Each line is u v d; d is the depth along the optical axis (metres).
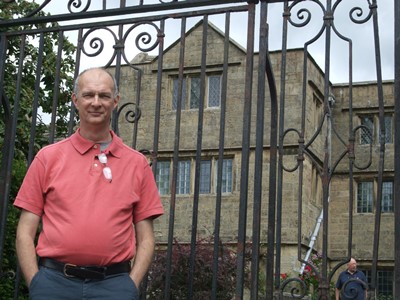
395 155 3.33
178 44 19.36
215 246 3.65
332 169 3.62
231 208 18.08
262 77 3.70
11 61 11.73
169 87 19.34
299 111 17.91
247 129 3.67
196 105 19.12
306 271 15.52
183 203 18.80
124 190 2.99
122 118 19.42
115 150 3.07
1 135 10.09
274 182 3.89
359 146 19.64
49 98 11.84
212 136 18.80
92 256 2.84
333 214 19.81
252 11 3.84
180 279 9.95
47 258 2.88
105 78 3.05
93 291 2.83
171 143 19.09
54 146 3.07
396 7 3.54
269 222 3.85
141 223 3.11
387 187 19.55
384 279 19.17
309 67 18.34
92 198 2.91
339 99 20.08
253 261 3.50
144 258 3.03
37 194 3.00
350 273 11.05
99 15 4.17
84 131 3.04
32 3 12.42
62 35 4.28
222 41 18.94
